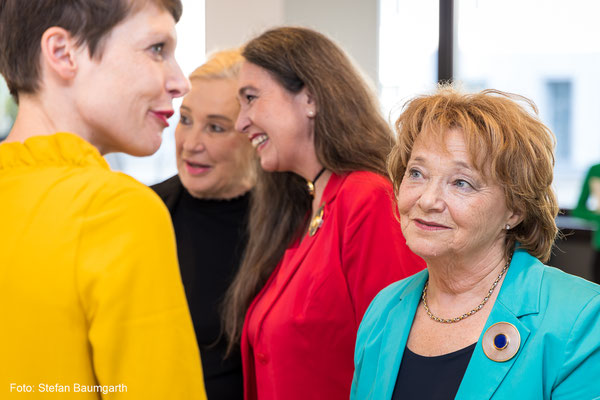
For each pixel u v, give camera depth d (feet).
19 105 3.67
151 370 3.28
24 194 3.32
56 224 3.24
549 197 4.38
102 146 3.82
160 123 3.85
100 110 3.58
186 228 8.04
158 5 3.71
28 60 3.53
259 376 6.46
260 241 7.23
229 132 7.81
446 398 4.17
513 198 4.23
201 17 14.60
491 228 4.25
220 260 7.81
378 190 6.19
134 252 3.29
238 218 8.00
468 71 22.89
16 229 3.26
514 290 4.21
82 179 3.35
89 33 3.50
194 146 7.81
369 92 6.82
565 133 23.62
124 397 3.24
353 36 15.69
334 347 6.09
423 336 4.49
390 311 4.80
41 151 3.43
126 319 3.25
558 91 23.45
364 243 6.02
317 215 6.55
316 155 6.71
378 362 4.62
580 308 3.97
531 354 3.95
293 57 6.61
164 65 3.79
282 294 6.38
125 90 3.61
